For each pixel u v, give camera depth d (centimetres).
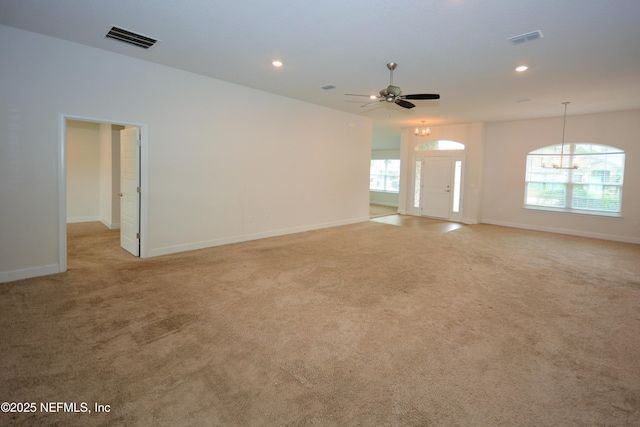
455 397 204
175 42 390
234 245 577
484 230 782
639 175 673
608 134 704
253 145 604
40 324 280
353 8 300
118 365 227
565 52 388
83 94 410
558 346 265
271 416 184
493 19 314
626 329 295
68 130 741
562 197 778
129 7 310
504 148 847
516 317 315
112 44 402
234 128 571
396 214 1035
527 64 431
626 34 337
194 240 539
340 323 296
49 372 217
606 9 290
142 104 461
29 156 381
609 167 715
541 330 291
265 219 642
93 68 415
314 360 239
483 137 869
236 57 435
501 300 355
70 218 756
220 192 564
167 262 466
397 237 677
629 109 671
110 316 299
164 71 478
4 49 357
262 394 202
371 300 349
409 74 482
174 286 376
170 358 237
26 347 245
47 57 383
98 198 791
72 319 291
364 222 863
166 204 500
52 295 342
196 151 526
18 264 384
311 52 410
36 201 390
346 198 822
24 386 203
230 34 363
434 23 325
